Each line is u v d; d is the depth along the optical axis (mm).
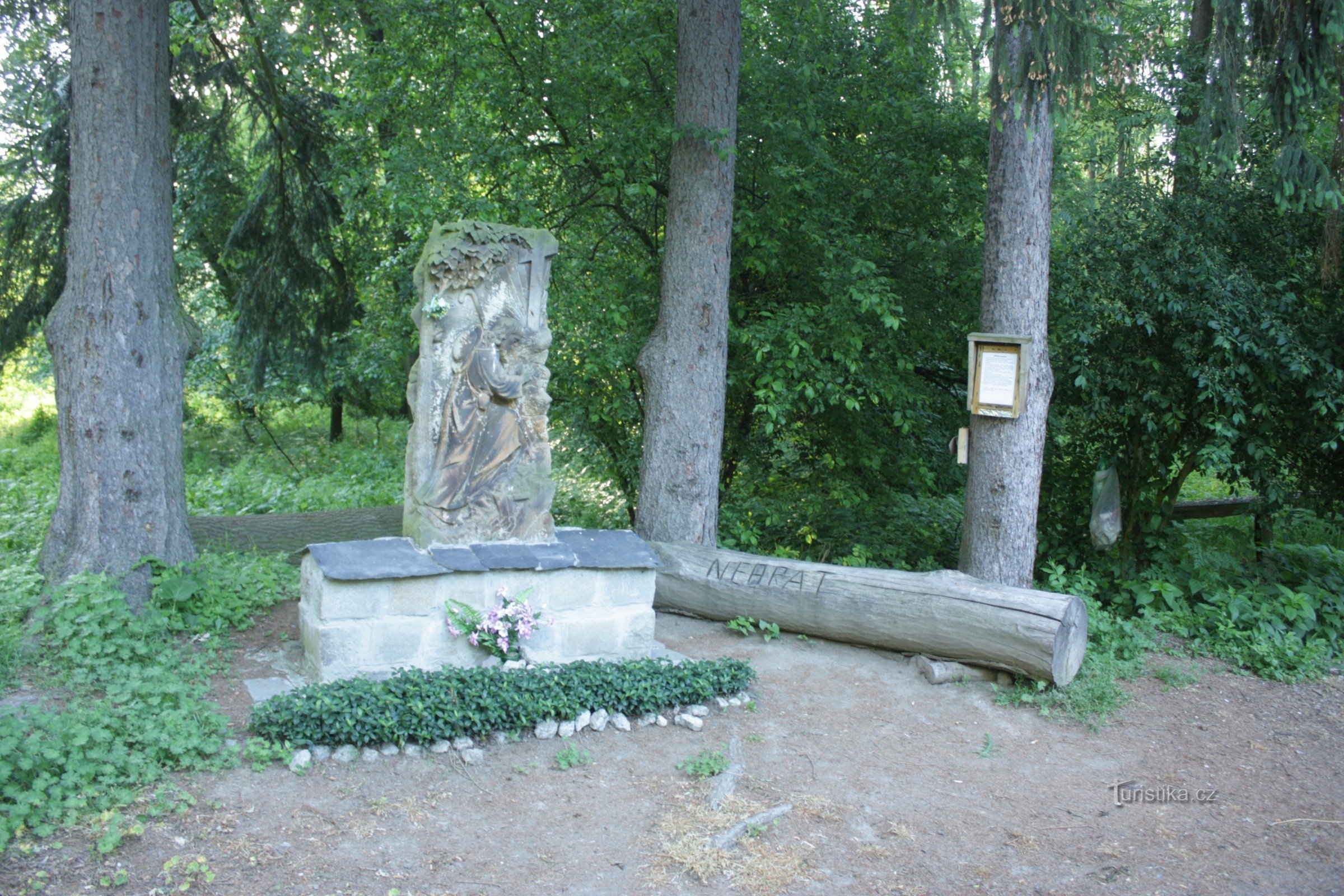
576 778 5070
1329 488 8984
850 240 9047
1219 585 8641
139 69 7062
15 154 13008
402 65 9617
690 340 8742
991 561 7906
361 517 9711
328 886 3932
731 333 9391
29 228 12859
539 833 4508
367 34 11562
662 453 8820
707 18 8531
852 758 5555
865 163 9859
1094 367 8867
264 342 14602
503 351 6668
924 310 10094
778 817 4758
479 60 9500
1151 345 8820
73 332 6988
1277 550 9664
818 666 7059
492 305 6621
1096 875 4398
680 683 6082
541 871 4176
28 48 9969
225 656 6426
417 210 9141
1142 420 8570
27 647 6012
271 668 6285
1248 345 7953
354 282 14586
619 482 11094
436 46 9641
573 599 6539
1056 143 9484
